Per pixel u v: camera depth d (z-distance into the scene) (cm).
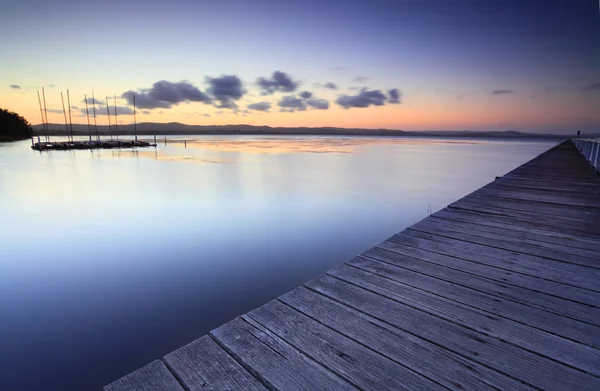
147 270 611
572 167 772
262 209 1215
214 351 127
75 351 363
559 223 300
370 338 134
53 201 1350
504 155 4678
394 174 2334
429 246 242
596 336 135
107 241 812
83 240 816
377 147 7738
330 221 1039
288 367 118
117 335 396
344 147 7388
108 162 3125
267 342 132
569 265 206
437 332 138
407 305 160
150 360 348
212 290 527
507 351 126
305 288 178
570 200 399
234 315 445
